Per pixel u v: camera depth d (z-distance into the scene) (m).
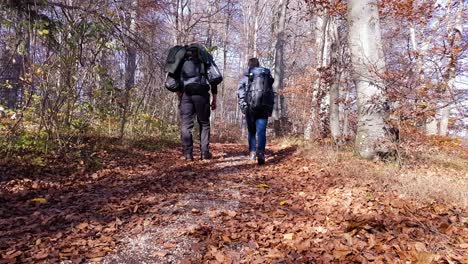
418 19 9.67
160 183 4.39
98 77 6.41
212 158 6.59
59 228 2.83
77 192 3.96
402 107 5.72
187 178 4.70
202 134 6.39
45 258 2.27
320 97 10.40
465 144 10.07
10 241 2.52
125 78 8.55
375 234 2.61
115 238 2.64
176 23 15.17
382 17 8.99
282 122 16.94
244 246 2.51
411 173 4.88
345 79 8.48
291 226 2.89
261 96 5.83
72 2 6.26
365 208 3.27
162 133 9.48
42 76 5.36
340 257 2.24
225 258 2.28
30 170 4.58
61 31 5.84
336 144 6.83
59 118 5.75
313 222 3.00
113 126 8.13
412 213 3.10
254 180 4.70
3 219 2.99
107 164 5.40
